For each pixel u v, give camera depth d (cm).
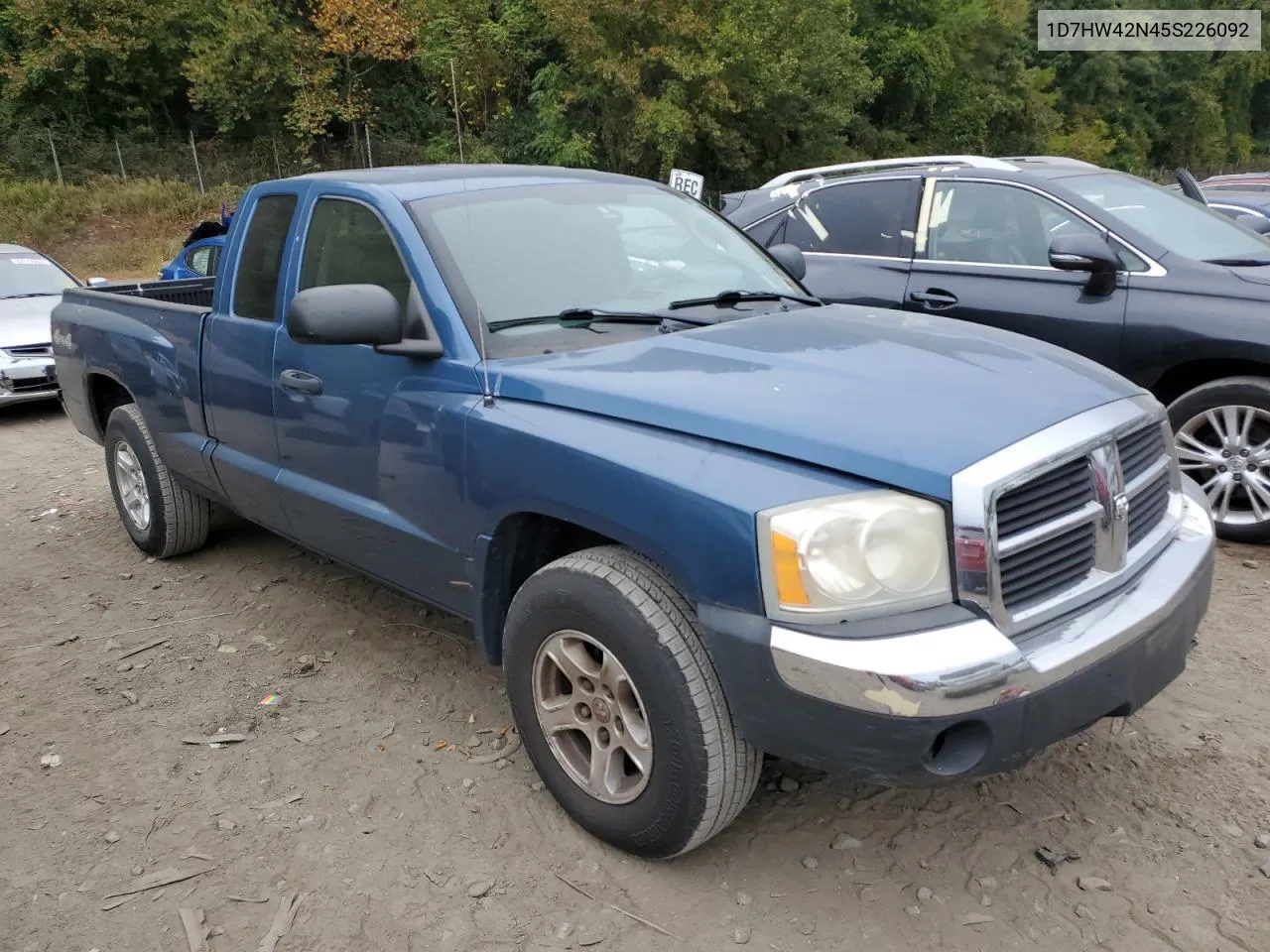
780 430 238
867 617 221
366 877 276
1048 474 234
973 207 557
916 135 3750
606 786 276
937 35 3562
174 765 334
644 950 247
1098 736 329
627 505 250
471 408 296
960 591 223
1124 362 491
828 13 2708
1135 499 266
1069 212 523
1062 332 508
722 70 2505
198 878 278
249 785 321
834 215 613
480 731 349
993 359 284
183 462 466
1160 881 263
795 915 257
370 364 332
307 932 257
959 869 271
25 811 311
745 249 405
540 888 270
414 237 327
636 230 371
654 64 2509
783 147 2783
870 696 215
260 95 3016
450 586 321
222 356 412
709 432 246
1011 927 250
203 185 2886
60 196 2625
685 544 237
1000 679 217
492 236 336
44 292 1038
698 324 326
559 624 273
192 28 3098
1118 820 288
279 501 397
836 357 283
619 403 264
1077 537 243
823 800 303
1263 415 459
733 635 230
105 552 543
